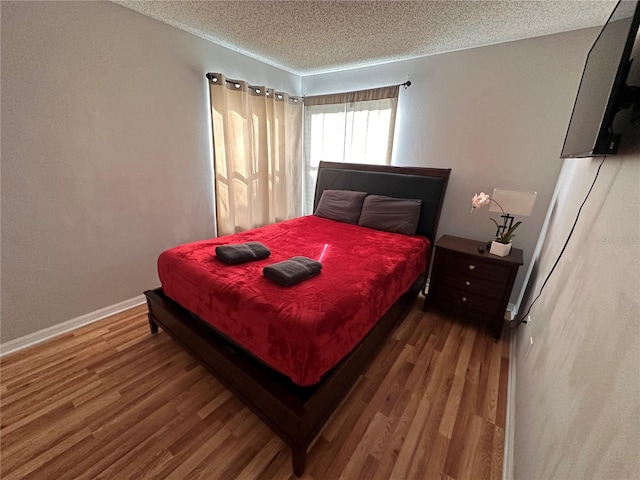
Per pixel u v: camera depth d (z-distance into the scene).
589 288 0.97
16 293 1.83
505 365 1.90
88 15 1.85
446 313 2.55
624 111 0.96
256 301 1.34
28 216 1.81
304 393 1.29
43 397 1.53
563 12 1.80
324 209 3.23
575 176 1.71
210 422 1.44
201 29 2.36
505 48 2.30
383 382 1.73
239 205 3.19
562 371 0.99
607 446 0.59
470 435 1.41
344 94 3.29
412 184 2.82
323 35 2.38
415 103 2.84
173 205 2.63
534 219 2.40
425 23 2.08
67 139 1.89
